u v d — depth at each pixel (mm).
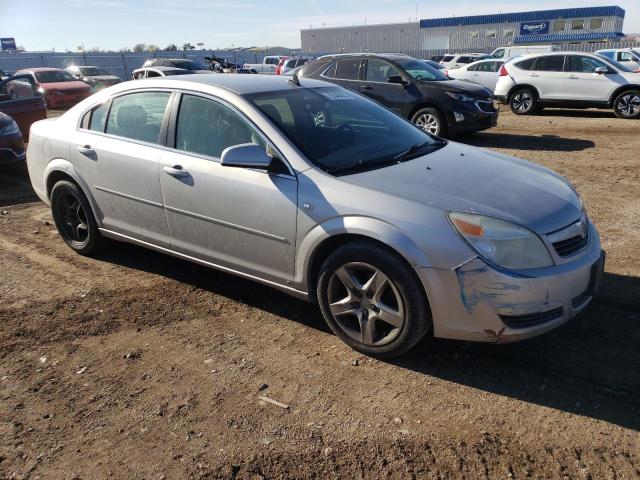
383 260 3090
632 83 13586
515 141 10883
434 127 10305
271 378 3197
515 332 2941
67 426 2820
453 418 2836
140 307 4086
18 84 9367
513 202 3146
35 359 3430
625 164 8438
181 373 3260
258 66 36312
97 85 24578
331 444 2666
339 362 3346
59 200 5000
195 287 4402
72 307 4090
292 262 3500
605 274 4391
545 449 2605
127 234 4496
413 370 3250
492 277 2877
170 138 4066
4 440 2727
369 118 4262
